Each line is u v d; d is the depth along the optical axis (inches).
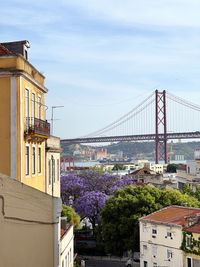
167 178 5634.8
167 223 2026.3
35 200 262.1
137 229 2335.1
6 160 943.7
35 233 262.1
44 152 1186.0
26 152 1003.3
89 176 3636.8
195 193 3366.1
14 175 936.9
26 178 985.5
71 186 3398.1
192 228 1907.0
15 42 1095.6
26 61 1005.2
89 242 3117.6
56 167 1398.9
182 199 2568.9
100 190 3501.5
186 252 1915.6
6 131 943.0
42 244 262.4
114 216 2470.5
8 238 252.4
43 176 1175.6
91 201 3112.7
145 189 2613.2
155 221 2100.1
